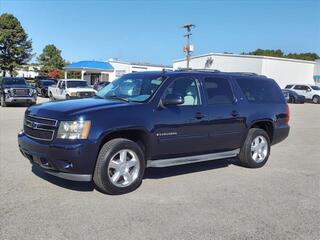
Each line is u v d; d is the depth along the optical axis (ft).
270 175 24.73
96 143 18.43
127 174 19.71
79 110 18.88
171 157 21.84
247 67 158.10
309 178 24.25
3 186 20.18
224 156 24.81
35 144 19.02
